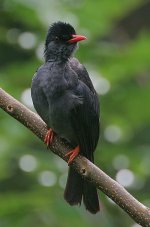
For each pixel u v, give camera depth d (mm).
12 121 14641
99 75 14445
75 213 13742
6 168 14898
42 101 10703
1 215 13406
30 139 14781
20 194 13516
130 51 14172
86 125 10781
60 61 10953
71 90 10641
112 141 15133
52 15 14953
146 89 14750
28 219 13492
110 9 14977
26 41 15188
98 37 15742
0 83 14281
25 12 15008
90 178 9297
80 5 14992
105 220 14188
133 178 15016
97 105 11039
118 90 14727
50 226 13547
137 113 15047
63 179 14328
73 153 10039
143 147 15219
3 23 15570
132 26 20734
